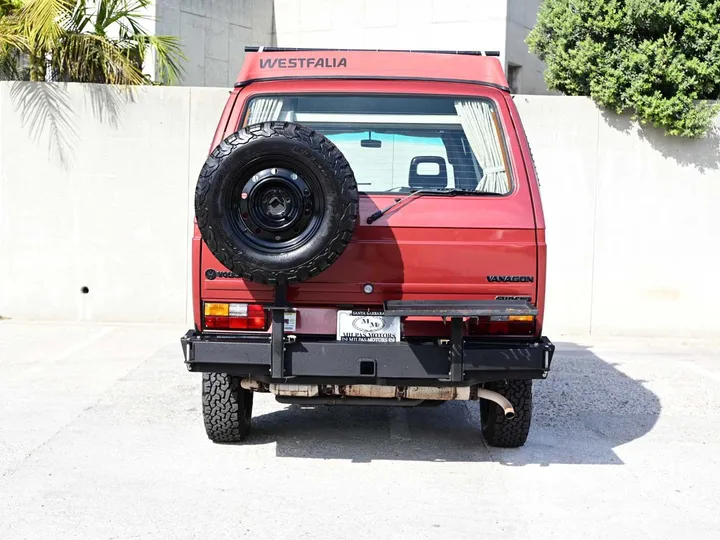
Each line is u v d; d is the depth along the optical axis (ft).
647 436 20.67
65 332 31.86
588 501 16.14
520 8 43.09
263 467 17.62
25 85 33.47
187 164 33.63
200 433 19.92
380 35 44.14
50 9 31.83
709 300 33.37
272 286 16.43
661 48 31.14
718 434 21.01
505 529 14.67
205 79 42.73
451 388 16.78
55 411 21.44
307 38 45.52
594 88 32.37
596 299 33.60
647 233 33.35
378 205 16.71
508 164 17.20
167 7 40.47
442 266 16.56
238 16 44.27
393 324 16.35
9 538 13.84
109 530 14.24
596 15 32.07
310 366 16.11
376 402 17.44
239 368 16.33
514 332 16.65
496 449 19.27
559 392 24.76
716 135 32.78
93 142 33.58
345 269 16.49
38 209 33.76
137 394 23.30
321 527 14.55
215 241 15.48
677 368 28.25
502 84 17.71
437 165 17.54
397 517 15.08
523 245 16.62
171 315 33.96
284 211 15.48
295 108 17.78
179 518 14.82
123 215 33.76
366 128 17.67
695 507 15.98
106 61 33.60
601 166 33.19
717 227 33.19
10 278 34.01
